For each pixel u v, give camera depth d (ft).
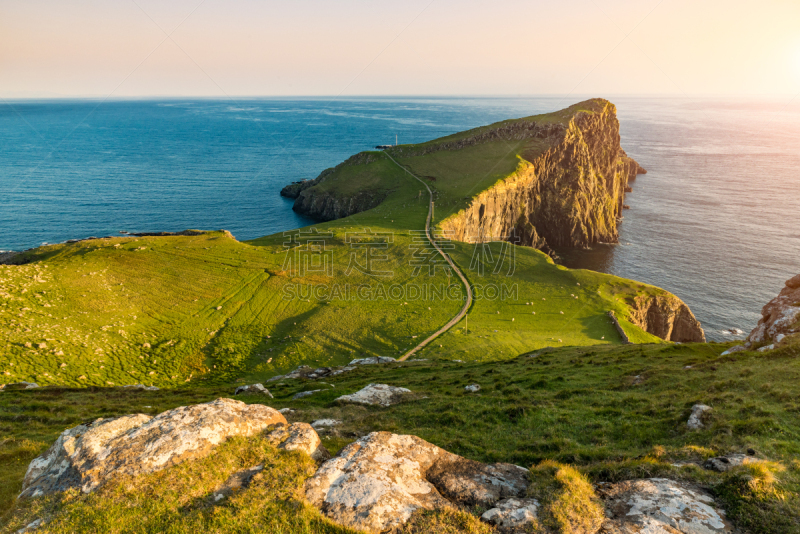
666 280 460.14
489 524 40.42
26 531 38.88
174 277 327.26
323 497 43.04
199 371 225.56
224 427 49.96
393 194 604.90
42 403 124.47
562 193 648.79
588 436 72.64
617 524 39.78
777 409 67.21
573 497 42.63
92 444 47.01
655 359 128.47
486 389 114.83
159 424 49.52
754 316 378.73
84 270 309.83
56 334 225.15
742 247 540.93
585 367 131.13
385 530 39.45
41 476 46.34
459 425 83.30
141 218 606.55
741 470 45.42
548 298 333.01
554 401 94.48
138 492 41.86
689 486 45.32
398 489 44.09
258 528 38.91
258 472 45.52
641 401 86.48
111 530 38.45
